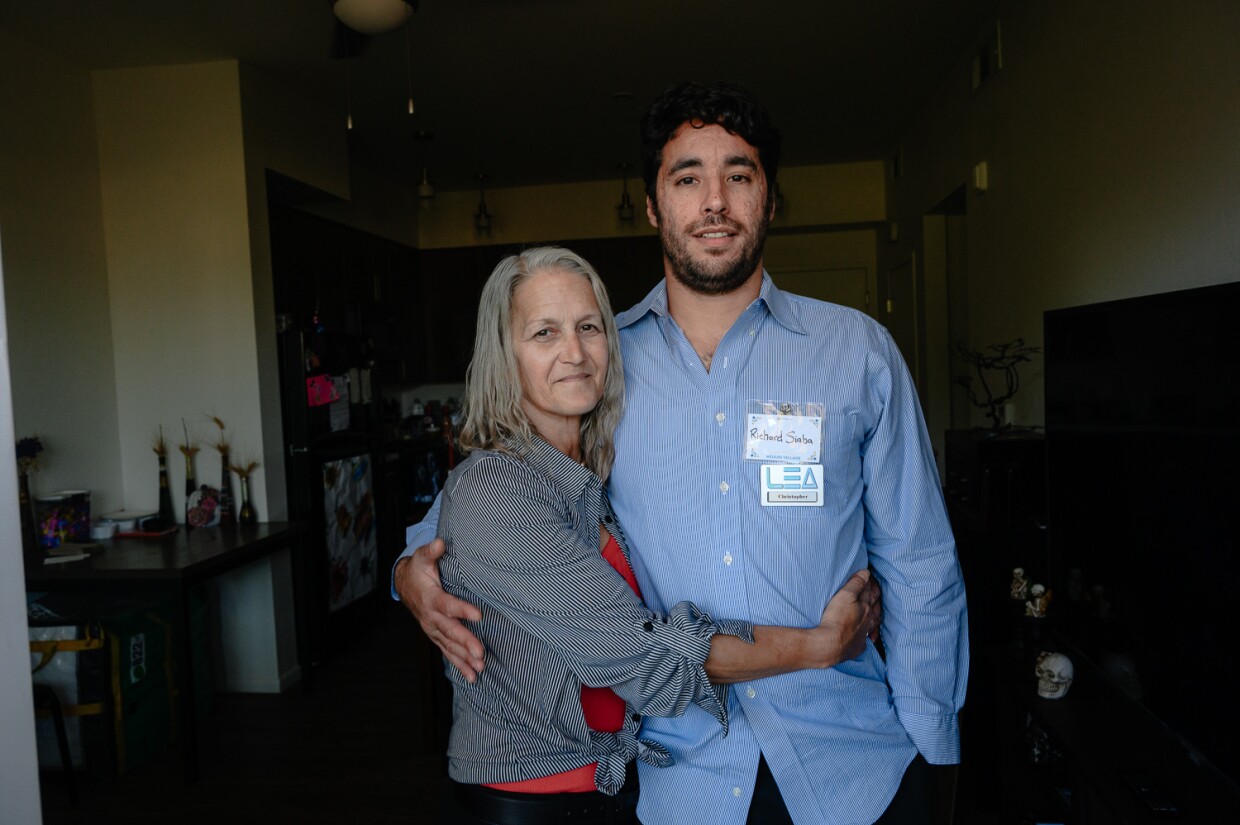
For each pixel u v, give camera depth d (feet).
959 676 4.42
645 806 4.37
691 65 14.10
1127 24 8.32
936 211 16.84
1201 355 5.13
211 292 12.89
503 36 12.53
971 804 8.84
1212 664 5.08
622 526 4.52
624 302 22.31
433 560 4.17
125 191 13.00
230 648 13.06
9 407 1.96
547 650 3.97
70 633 9.98
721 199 4.18
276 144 13.67
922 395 17.99
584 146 18.69
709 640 3.76
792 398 4.31
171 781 9.92
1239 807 4.90
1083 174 9.46
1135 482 6.04
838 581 4.32
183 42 11.95
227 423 12.95
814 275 23.45
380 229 20.53
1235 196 6.56
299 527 12.63
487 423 4.22
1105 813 5.89
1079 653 7.12
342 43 10.47
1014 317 11.98
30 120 11.69
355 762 10.30
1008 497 9.50
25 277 11.52
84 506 11.78
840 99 16.42
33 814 2.00
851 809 4.16
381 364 20.52
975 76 13.37
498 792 4.07
